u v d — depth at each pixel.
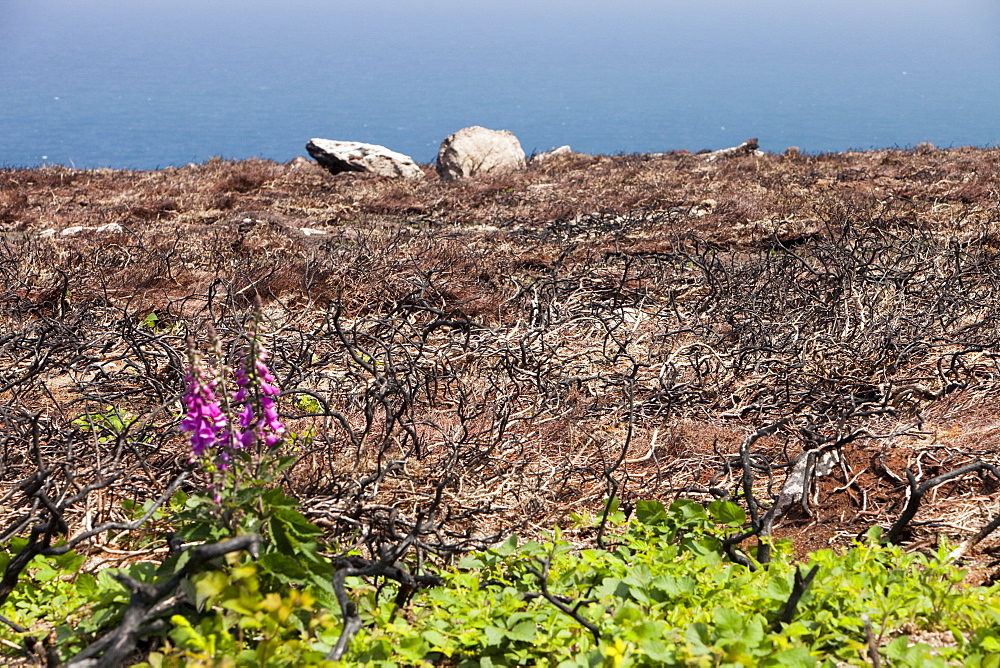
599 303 8.97
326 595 3.12
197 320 8.09
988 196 16.83
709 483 5.04
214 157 24.20
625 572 3.59
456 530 4.43
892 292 8.66
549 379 6.64
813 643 3.13
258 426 3.24
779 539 4.37
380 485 4.62
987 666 2.77
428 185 21.48
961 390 6.20
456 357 7.23
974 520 4.47
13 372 6.85
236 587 2.77
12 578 3.46
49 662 2.87
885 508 4.70
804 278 9.84
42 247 11.77
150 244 12.32
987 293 8.62
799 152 26.23
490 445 5.23
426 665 3.07
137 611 2.87
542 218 16.00
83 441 5.16
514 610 3.31
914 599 3.33
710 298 8.84
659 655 2.81
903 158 24.11
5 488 4.71
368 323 8.41
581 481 5.08
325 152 24.77
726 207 15.18
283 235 13.30
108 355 7.40
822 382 6.47
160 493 4.49
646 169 23.11
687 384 6.50
